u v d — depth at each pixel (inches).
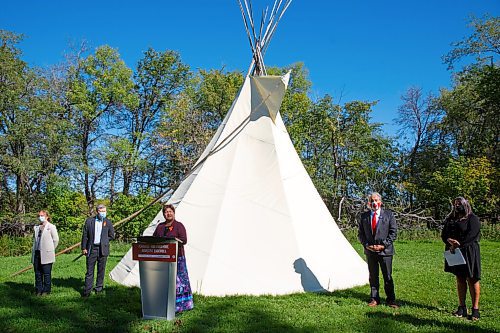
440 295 274.1
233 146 323.9
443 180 902.4
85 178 1101.1
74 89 1070.4
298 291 271.9
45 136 927.7
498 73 971.9
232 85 1131.9
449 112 1186.0
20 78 880.9
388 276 245.9
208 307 237.3
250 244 284.5
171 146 1052.5
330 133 1097.4
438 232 757.3
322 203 342.3
